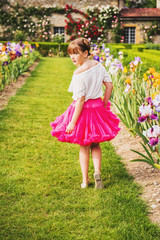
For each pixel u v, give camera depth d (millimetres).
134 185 2732
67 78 9547
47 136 4129
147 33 21969
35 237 2051
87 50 2498
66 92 7254
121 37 21891
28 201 2496
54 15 21641
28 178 2896
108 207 2395
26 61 10930
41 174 2986
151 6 36594
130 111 3908
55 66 12945
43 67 12438
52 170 3078
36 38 21906
